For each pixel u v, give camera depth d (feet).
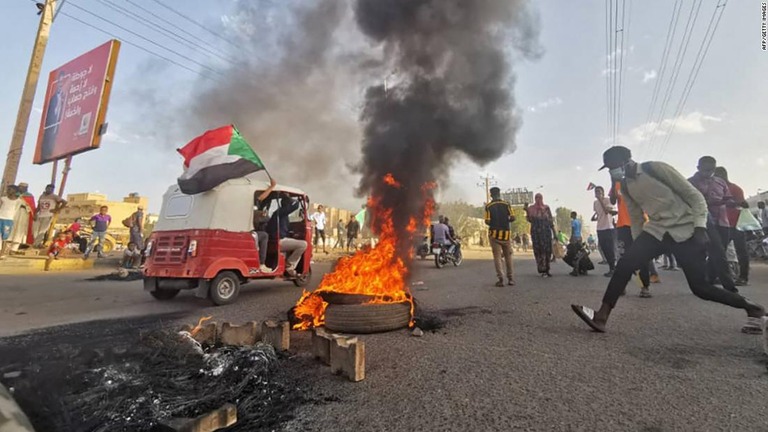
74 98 42.24
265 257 19.39
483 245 113.39
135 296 19.83
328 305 12.05
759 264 33.96
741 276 19.75
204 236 16.89
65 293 20.79
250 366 7.86
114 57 40.47
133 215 32.50
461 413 6.21
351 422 5.96
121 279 26.86
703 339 10.05
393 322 11.57
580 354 9.06
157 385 6.99
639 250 10.96
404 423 5.91
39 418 5.66
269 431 5.70
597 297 17.13
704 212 10.33
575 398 6.68
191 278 16.90
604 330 11.03
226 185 17.97
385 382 7.56
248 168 18.12
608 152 12.11
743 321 11.89
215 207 17.37
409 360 8.85
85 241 42.52
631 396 6.73
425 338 10.73
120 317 14.25
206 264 16.62
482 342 10.21
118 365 8.02
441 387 7.27
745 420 5.85
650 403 6.45
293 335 11.46
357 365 7.60
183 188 16.94
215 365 8.01
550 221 27.68
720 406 6.31
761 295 16.49
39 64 41.37
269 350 8.63
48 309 15.96
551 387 7.17
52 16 42.19
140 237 32.63
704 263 10.51
